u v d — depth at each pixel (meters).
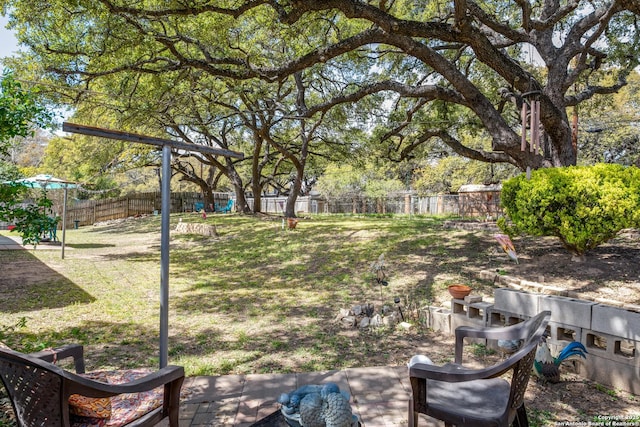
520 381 1.95
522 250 7.09
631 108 19.67
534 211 5.48
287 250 9.90
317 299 6.08
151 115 10.22
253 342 4.40
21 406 1.66
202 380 3.41
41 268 8.84
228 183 37.41
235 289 6.91
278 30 8.67
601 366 3.25
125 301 6.20
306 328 4.83
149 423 1.96
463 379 1.90
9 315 5.39
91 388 1.64
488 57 7.04
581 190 5.11
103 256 10.68
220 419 2.77
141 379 1.89
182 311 5.67
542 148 9.18
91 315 5.46
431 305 5.27
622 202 4.88
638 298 4.33
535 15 10.28
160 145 2.94
